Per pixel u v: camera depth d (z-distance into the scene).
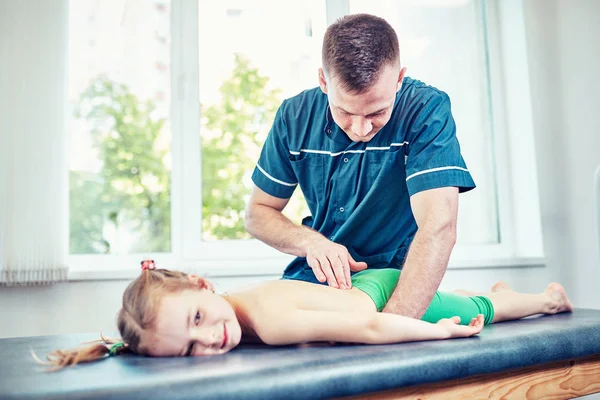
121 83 2.17
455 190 1.25
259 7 2.23
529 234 2.35
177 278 1.10
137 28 2.19
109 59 2.16
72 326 1.82
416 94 1.36
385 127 1.37
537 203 2.32
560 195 2.34
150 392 0.75
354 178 1.42
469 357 0.98
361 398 0.90
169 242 2.16
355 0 2.29
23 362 1.01
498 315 1.43
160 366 0.91
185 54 2.13
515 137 2.41
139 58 2.19
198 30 2.16
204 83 2.17
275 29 2.24
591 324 1.21
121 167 2.16
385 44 1.18
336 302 1.17
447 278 2.17
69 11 2.08
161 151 2.20
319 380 0.84
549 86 2.38
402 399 0.94
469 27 2.48
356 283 1.30
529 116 2.35
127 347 1.09
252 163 2.20
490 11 2.47
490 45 2.46
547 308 1.53
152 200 2.17
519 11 2.39
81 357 0.99
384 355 0.92
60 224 1.81
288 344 1.12
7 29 1.83
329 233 1.52
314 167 1.48
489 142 2.47
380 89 1.16
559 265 2.30
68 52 1.92
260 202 1.58
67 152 1.88
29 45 1.84
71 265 1.97
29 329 1.79
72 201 2.08
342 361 0.88
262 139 2.22
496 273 2.22
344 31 1.20
